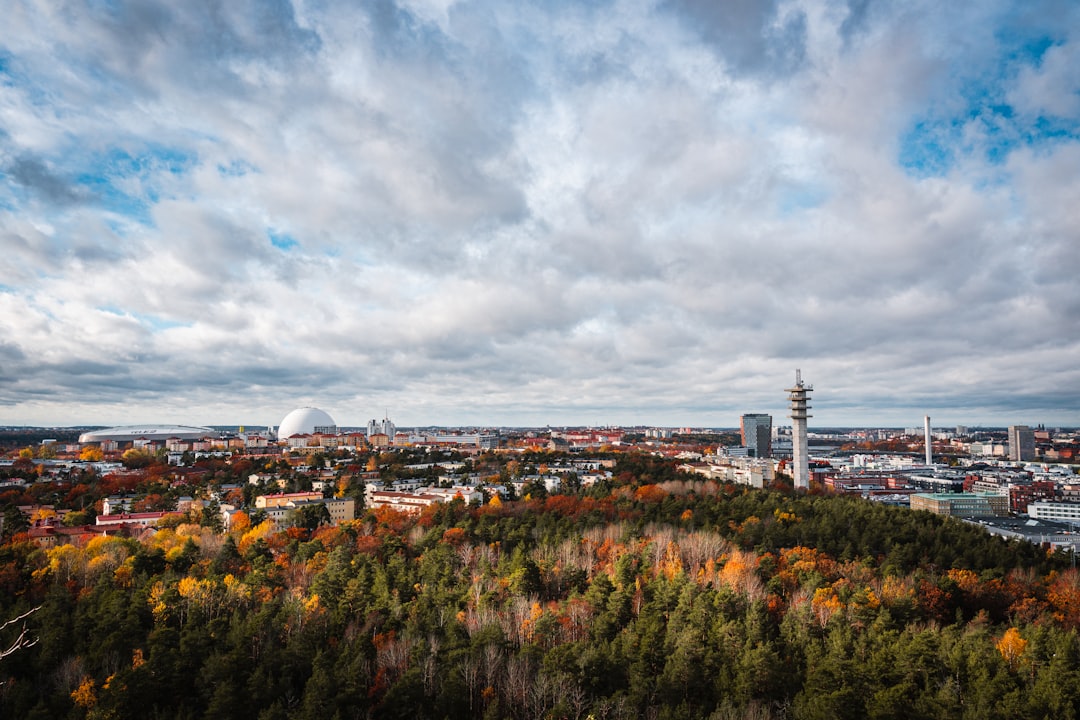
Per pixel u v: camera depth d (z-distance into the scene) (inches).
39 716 5103.3
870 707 5059.1
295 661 5876.0
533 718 5438.0
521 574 7421.3
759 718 5098.4
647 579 7568.9
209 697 5477.4
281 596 7381.9
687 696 5570.9
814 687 5329.7
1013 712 5000.0
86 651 6043.3
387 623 6604.3
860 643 6053.2
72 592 7470.5
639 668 5689.0
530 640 6397.6
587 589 7460.6
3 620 6446.9
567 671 5570.9
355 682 5369.1
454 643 5994.1
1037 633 5989.2
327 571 7755.9
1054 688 5073.8
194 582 7219.5
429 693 5575.8
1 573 7608.3
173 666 5674.2
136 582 7568.9
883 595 7317.9
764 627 6451.8
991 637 6476.4
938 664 5718.5
